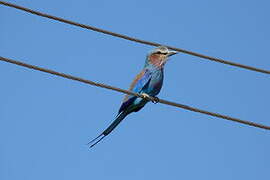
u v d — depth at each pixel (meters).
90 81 12.63
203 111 13.22
